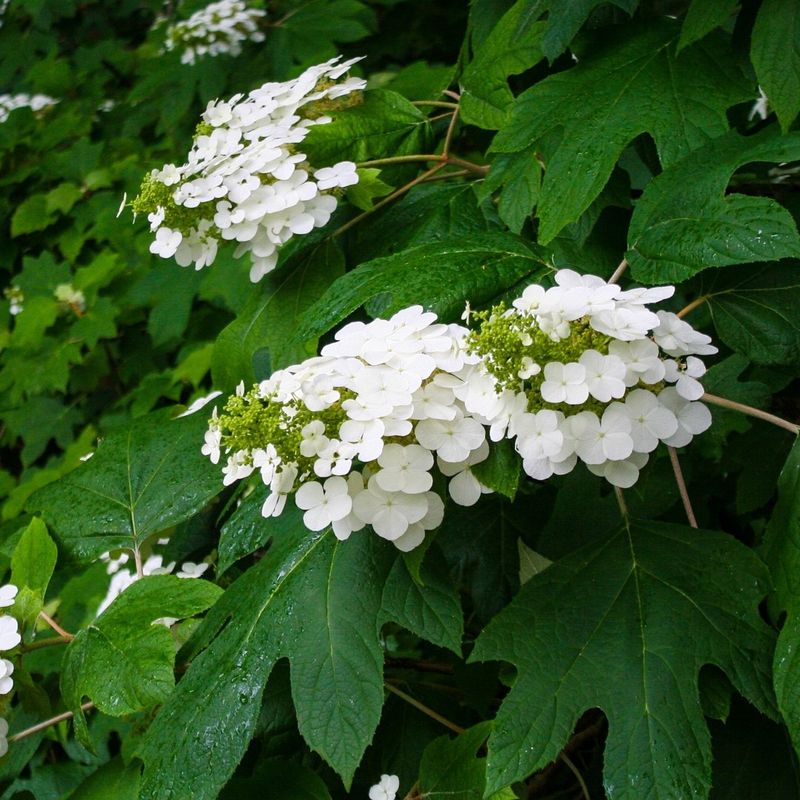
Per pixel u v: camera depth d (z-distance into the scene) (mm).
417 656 1403
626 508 899
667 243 875
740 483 1118
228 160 1008
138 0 2758
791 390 1117
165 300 2008
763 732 905
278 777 931
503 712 811
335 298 933
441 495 828
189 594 938
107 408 2311
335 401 801
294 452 803
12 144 2475
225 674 864
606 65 992
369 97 1099
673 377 805
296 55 1854
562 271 845
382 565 865
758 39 898
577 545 1028
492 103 1070
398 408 798
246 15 1821
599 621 837
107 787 974
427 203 1104
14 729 1140
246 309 1100
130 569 1260
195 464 1056
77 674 922
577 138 956
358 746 813
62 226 2418
